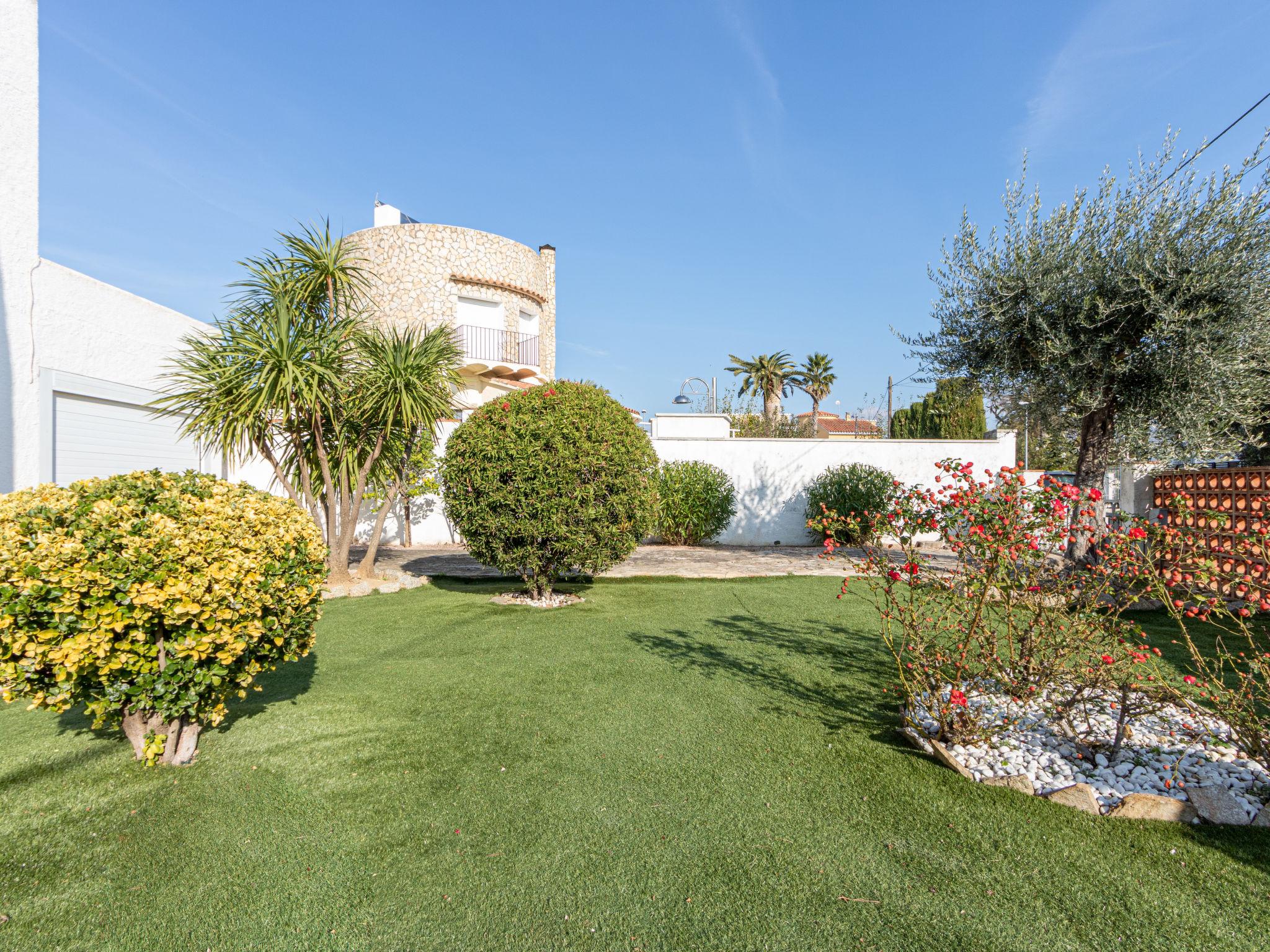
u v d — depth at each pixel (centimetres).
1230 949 187
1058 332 730
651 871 226
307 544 335
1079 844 242
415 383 773
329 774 299
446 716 372
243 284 760
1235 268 629
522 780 295
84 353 781
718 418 1593
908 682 372
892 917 202
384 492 889
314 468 859
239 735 343
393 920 201
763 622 612
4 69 670
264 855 236
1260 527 613
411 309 1633
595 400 670
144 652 268
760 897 212
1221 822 254
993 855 235
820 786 288
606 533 648
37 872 225
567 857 234
